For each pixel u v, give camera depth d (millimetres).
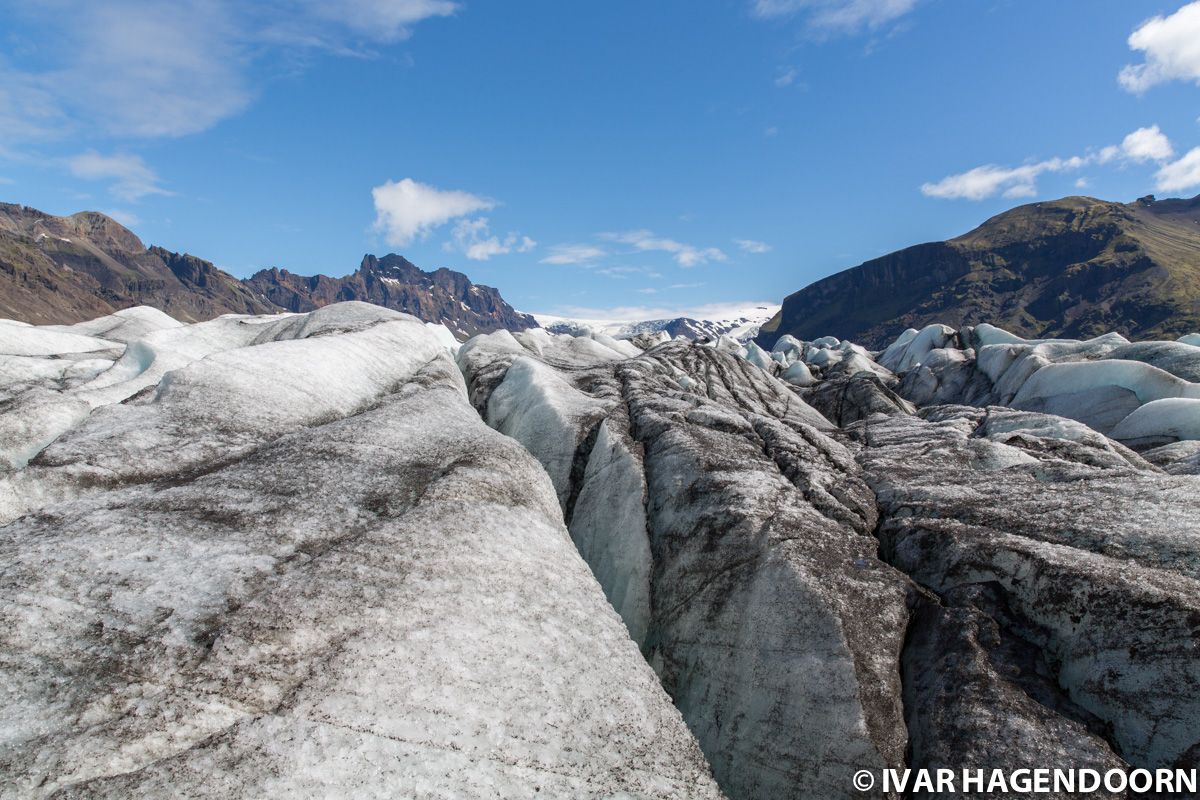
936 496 22719
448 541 19203
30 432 27672
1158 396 42000
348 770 12180
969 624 16562
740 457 25984
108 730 12219
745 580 19672
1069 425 35656
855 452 30594
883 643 17047
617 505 25312
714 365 56594
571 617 17891
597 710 15148
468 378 45594
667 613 21078
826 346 113875
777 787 15680
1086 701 14656
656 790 13656
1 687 12859
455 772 12664
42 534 17938
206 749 12148
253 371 30969
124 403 27922
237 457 24875
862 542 20953
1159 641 14227
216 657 14086
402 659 14773
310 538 18844
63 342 47812
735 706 17453
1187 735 13062
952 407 46844
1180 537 17156
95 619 14812
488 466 24234
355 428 27125
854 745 15148
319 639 14938
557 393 34844
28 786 11047
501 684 14906
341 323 45344
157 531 18344
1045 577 16641
